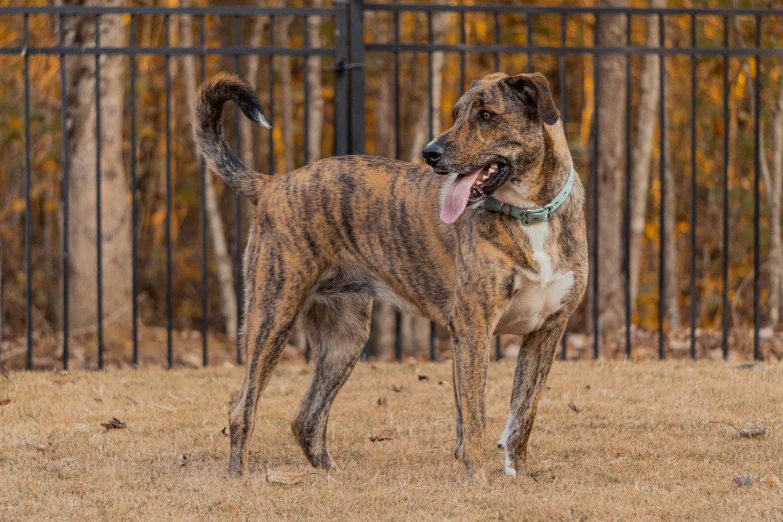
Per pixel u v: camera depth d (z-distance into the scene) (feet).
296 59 71.05
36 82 60.64
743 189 65.41
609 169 50.03
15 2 60.80
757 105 34.99
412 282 22.49
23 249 64.95
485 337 20.72
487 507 18.94
